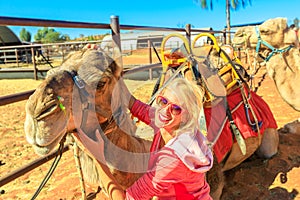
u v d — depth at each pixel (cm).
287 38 534
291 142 543
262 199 398
